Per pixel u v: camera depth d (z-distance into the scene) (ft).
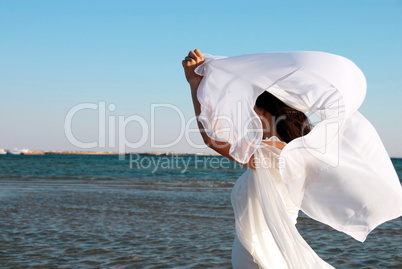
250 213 7.95
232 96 7.40
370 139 7.84
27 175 87.35
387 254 18.57
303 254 7.47
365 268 16.44
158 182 66.33
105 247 19.84
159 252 18.89
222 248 19.65
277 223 7.46
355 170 7.61
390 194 7.66
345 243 20.81
